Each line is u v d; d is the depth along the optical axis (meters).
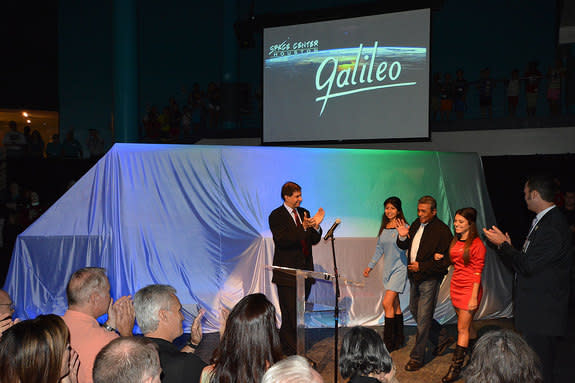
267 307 2.16
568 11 10.17
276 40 9.83
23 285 5.57
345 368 2.31
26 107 17.91
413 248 4.93
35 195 10.35
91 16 18.31
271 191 6.25
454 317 6.46
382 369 2.27
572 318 6.69
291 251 4.98
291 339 4.91
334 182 6.46
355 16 9.13
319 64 9.48
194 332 2.85
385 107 8.97
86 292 2.67
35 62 18.02
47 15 18.12
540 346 3.40
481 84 11.62
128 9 11.16
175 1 18.22
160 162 6.00
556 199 8.41
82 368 2.51
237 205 6.13
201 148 6.16
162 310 2.47
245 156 6.29
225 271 5.98
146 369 1.61
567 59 11.12
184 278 5.84
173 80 18.33
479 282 4.35
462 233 4.49
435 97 11.46
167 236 5.86
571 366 4.79
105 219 5.73
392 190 6.58
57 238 5.66
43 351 1.81
